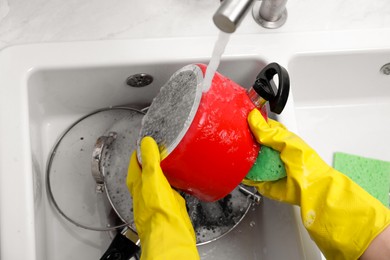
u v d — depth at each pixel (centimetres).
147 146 52
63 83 66
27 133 58
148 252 49
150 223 51
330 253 52
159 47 65
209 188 52
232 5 38
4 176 55
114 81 68
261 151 53
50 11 67
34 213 56
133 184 55
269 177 54
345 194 51
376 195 71
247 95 53
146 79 68
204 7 70
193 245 50
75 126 70
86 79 66
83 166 68
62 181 67
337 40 69
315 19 71
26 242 52
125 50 65
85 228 63
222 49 43
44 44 64
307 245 56
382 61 71
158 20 68
